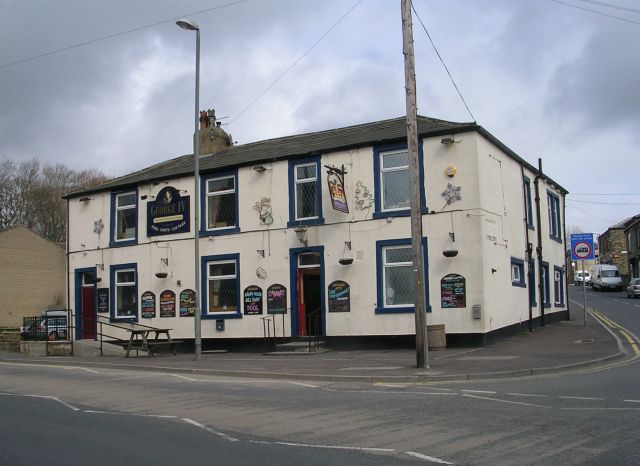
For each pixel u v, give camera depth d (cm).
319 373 1389
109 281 2512
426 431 791
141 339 2328
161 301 2356
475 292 1803
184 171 2352
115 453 728
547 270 2581
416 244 1414
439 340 1781
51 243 4375
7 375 1555
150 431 846
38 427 885
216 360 1819
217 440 782
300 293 2091
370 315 1942
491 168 1961
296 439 775
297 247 2080
